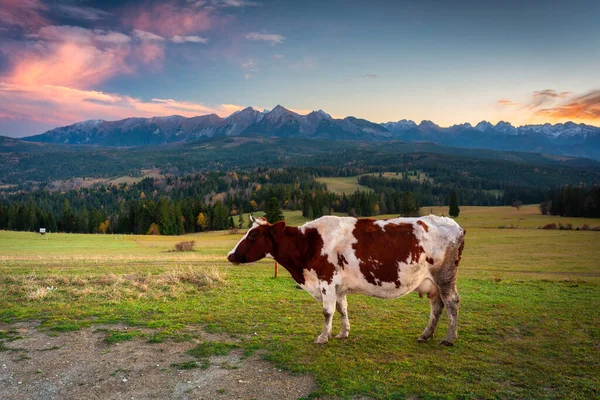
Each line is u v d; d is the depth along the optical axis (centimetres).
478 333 940
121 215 12288
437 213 13662
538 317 1087
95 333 906
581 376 690
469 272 2609
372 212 13900
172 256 3441
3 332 899
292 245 888
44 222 11125
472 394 616
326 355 776
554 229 7856
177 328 945
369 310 1151
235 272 2028
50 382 655
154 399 599
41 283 1464
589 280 2045
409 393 619
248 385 644
